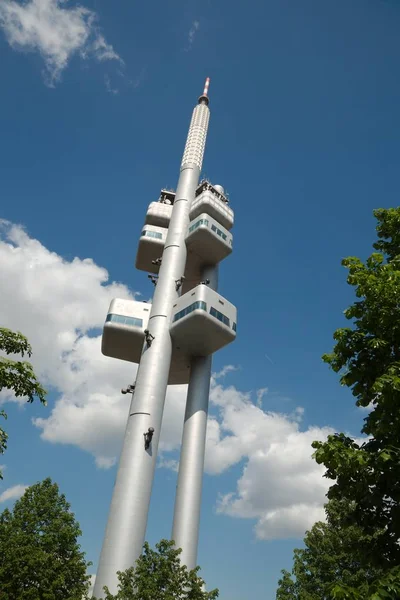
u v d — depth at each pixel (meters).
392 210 22.20
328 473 17.75
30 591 35.62
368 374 18.34
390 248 22.11
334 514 47.75
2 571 35.78
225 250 69.31
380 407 16.58
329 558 44.56
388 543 16.77
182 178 76.88
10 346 20.67
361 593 12.93
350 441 17.69
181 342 60.12
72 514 42.38
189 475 54.50
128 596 34.97
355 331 19.17
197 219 68.69
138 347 63.56
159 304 61.81
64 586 38.28
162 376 56.16
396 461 15.52
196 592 35.81
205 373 62.09
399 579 12.65
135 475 48.81
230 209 73.50
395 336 17.92
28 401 19.95
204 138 83.88
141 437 51.19
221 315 58.56
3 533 39.00
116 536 45.38
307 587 45.78
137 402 53.94
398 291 17.84
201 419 58.66
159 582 35.62
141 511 47.34
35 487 43.47
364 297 19.09
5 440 19.33
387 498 16.59
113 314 63.16
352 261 20.31
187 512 52.09
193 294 58.78
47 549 39.16
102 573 43.47
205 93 91.81
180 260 66.50
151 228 74.44
